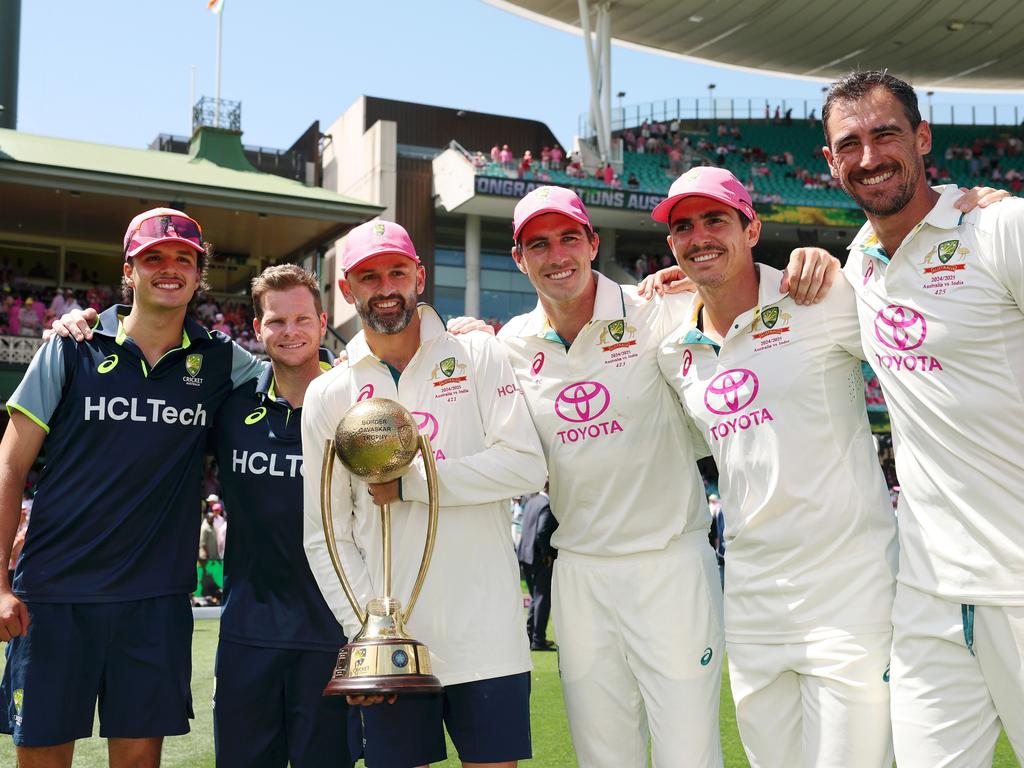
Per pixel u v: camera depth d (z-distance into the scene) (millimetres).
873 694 2777
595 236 3268
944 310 2609
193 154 24000
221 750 3363
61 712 3156
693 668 3123
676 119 32094
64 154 20875
